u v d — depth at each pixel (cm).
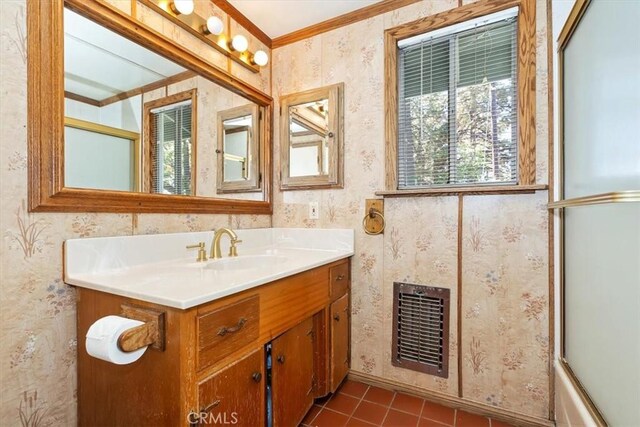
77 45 107
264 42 202
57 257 101
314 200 194
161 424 85
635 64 72
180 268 122
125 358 78
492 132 154
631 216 75
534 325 140
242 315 100
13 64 92
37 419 97
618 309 82
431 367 161
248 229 187
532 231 141
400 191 165
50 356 100
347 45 184
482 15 151
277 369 119
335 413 150
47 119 98
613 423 84
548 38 137
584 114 105
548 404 137
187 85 149
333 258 157
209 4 163
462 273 155
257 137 195
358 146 181
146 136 130
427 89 169
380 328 174
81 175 108
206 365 87
